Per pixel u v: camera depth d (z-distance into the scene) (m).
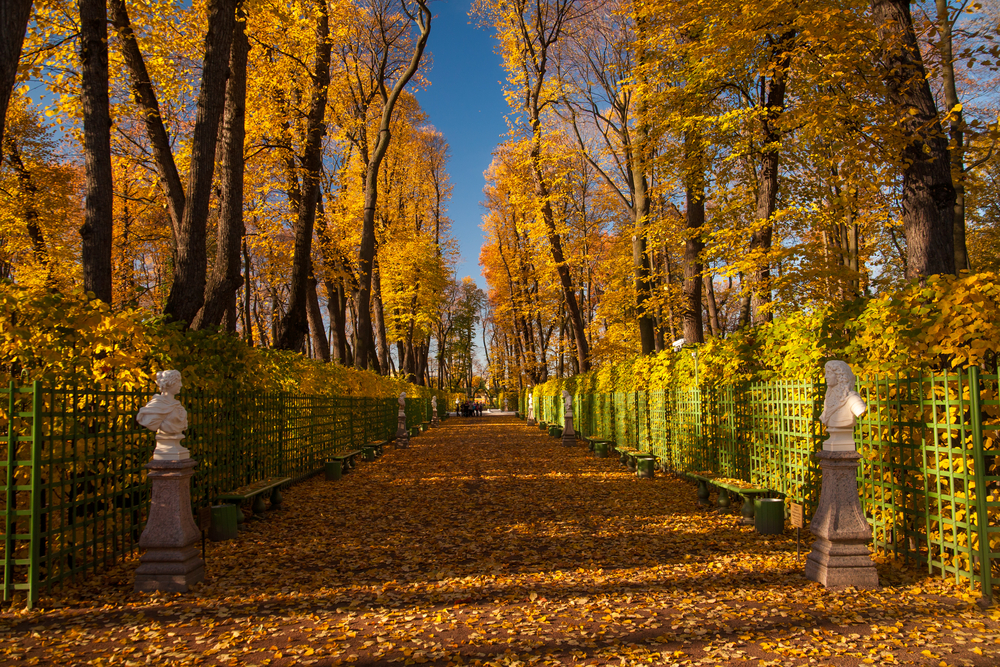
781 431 7.11
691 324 15.98
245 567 5.46
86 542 4.90
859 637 3.63
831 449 4.72
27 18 5.43
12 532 4.44
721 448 9.18
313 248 20.06
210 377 7.39
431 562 5.62
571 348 36.94
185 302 8.83
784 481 7.09
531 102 23.31
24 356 4.95
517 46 23.17
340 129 22.47
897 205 12.25
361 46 23.05
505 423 37.16
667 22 13.20
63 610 4.26
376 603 4.43
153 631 3.89
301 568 5.44
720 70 11.70
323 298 36.03
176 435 4.87
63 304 5.15
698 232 13.47
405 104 27.41
